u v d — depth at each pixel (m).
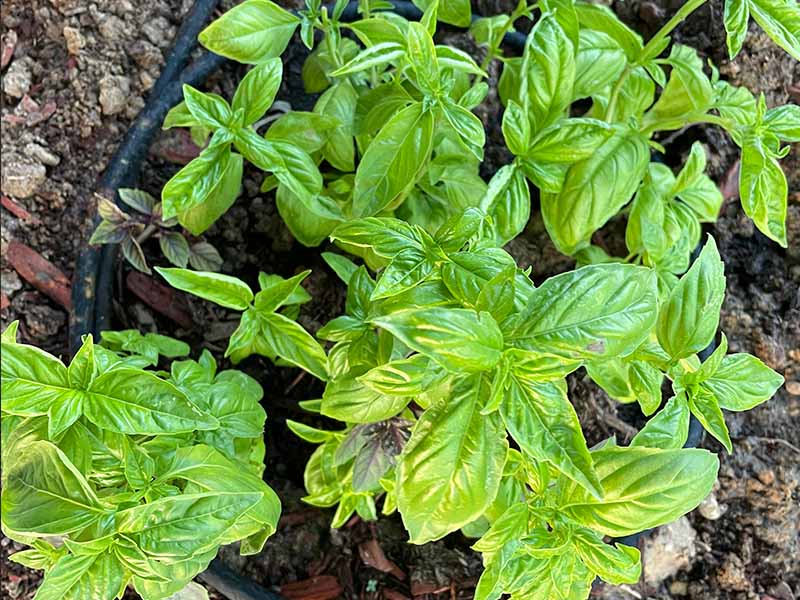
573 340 0.34
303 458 0.66
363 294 0.49
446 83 0.47
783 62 0.71
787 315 0.69
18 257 0.65
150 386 0.40
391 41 0.50
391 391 0.38
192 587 0.47
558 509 0.40
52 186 0.66
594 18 0.55
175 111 0.57
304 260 0.68
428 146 0.46
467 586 0.61
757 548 0.66
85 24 0.68
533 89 0.50
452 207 0.56
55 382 0.39
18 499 0.36
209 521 0.38
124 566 0.38
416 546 0.63
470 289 0.38
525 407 0.35
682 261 0.55
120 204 0.61
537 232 0.69
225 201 0.56
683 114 0.60
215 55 0.65
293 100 0.70
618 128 0.54
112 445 0.41
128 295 0.64
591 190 0.53
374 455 0.51
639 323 0.34
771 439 0.67
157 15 0.69
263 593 0.56
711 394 0.42
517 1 0.74
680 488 0.37
